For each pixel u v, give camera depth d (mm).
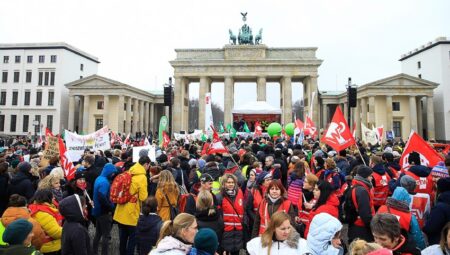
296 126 29828
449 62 92000
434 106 95125
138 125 103500
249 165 15039
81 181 12734
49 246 8688
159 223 9797
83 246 8242
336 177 12742
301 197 10797
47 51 103812
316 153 17172
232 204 10344
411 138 13406
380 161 12602
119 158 19734
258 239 7148
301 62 88688
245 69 90312
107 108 93125
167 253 5875
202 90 90688
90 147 22562
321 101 106188
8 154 23375
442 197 8703
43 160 16000
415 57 105625
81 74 113000
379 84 86500
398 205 7902
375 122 88812
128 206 11531
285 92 89375
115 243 14711
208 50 92625
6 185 12609
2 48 104938
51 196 9102
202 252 5688
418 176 11203
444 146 27891
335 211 8883
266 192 9750
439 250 6453
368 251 5164
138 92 101000
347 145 15352
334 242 6539
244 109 53969
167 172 11633
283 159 16734
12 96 104438
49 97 102500
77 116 101562
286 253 6594
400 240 6832
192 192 11641
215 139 18125
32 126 102250
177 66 91375
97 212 11969
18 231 6414
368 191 9633
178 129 90375
